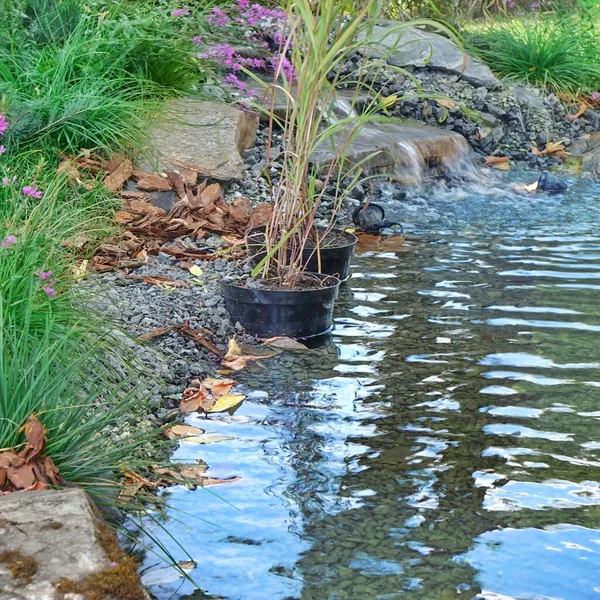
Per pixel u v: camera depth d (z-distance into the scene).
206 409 4.73
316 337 5.75
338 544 3.56
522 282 6.79
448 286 6.69
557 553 3.51
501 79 13.40
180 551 3.51
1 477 3.39
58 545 2.91
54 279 4.87
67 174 6.66
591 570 3.40
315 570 3.39
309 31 5.28
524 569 3.41
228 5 11.00
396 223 8.20
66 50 8.06
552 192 10.35
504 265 7.23
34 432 3.47
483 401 4.83
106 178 7.26
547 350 5.50
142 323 5.53
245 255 6.77
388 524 3.71
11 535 2.95
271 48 11.41
